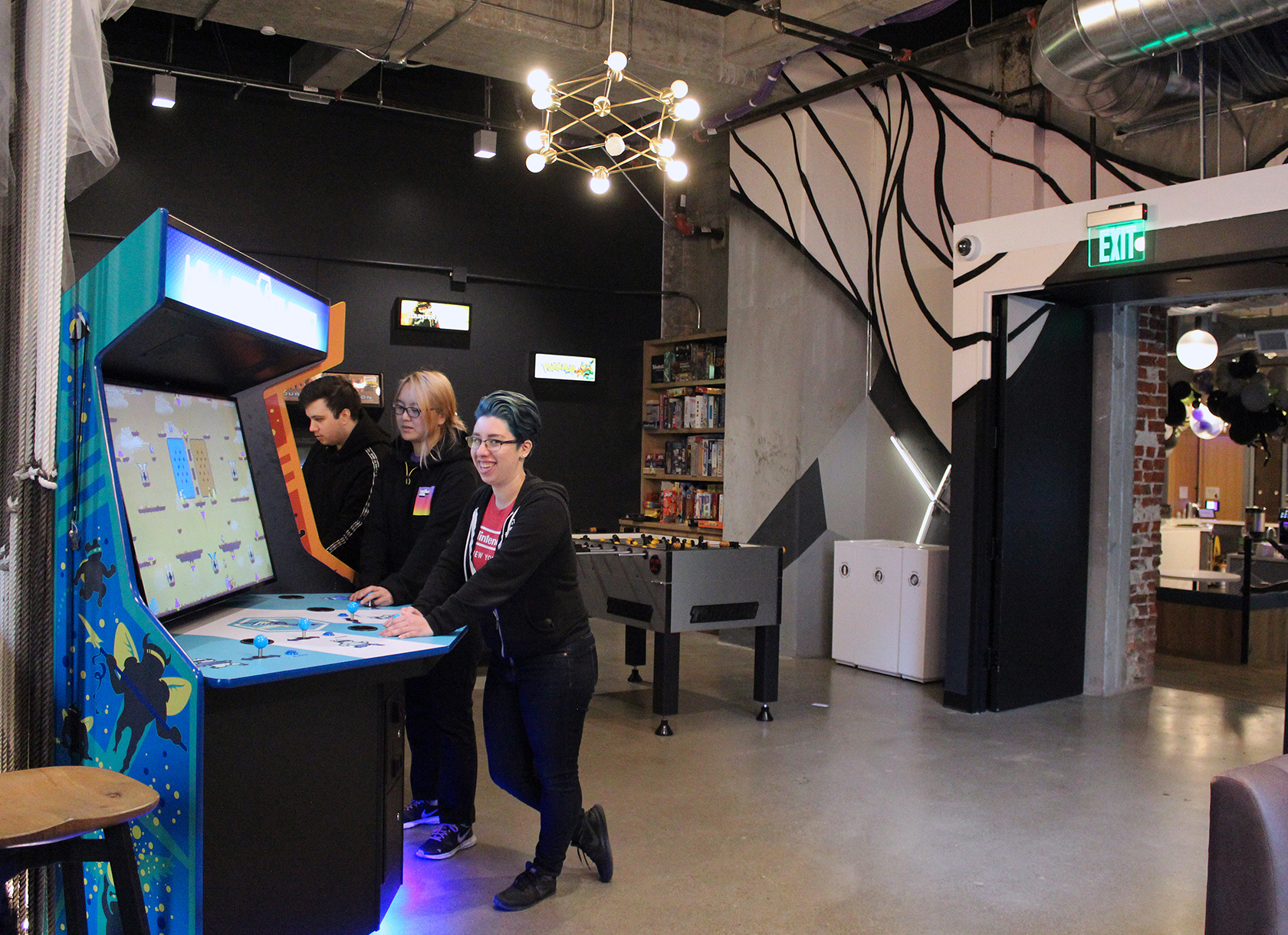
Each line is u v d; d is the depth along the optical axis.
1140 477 6.14
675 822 3.71
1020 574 5.59
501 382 8.43
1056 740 4.92
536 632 2.87
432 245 8.05
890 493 7.03
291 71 7.33
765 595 5.20
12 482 2.28
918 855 3.44
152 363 2.44
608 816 3.77
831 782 4.20
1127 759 4.62
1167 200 4.73
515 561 2.72
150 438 2.45
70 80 2.47
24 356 2.26
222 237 7.21
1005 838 3.61
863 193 7.09
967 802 3.99
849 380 7.09
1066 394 5.82
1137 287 5.17
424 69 7.82
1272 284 5.05
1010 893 3.15
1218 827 1.86
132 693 2.14
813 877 3.24
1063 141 6.06
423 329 8.02
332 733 2.37
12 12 2.29
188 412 2.71
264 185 7.36
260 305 2.46
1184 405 8.45
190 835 2.04
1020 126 6.27
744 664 6.65
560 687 2.90
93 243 6.77
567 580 2.93
